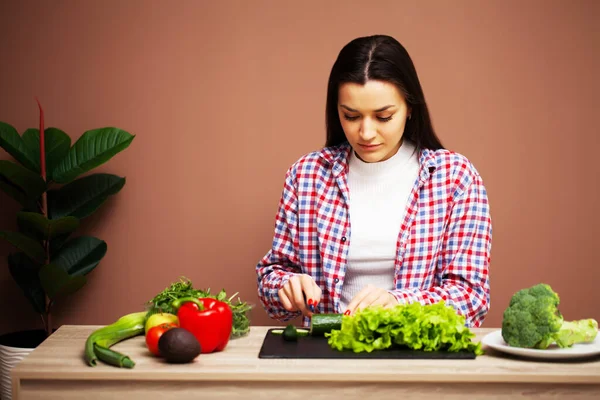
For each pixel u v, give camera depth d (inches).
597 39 111.7
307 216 79.6
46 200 110.0
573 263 114.0
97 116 114.8
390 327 55.9
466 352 55.8
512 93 112.3
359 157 77.4
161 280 116.3
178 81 114.0
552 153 112.9
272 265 81.3
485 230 74.5
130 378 52.3
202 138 114.4
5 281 118.0
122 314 116.8
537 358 54.2
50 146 110.3
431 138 76.2
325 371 51.4
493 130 112.6
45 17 114.3
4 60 114.8
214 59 113.6
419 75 112.3
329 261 77.2
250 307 63.9
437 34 111.8
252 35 113.0
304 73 113.0
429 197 75.2
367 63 66.7
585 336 54.8
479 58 112.0
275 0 112.4
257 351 57.6
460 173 75.2
